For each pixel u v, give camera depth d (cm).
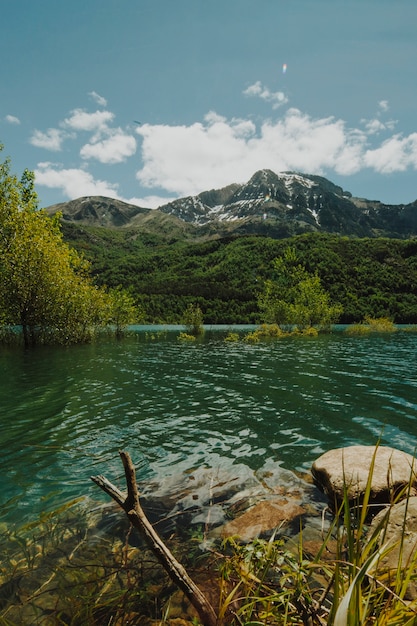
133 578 311
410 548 274
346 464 497
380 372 1455
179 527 399
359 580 157
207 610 203
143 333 4225
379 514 363
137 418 830
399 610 173
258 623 204
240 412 882
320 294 4709
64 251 2720
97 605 278
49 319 2455
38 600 289
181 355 2017
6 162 2369
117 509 440
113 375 1357
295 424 792
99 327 3372
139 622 262
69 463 588
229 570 283
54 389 1115
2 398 1002
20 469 564
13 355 1939
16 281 2314
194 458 609
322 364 1675
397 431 746
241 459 604
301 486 506
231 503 456
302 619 215
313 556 334
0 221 2361
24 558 347
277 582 289
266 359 1859
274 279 10606
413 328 5516
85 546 365
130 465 204
